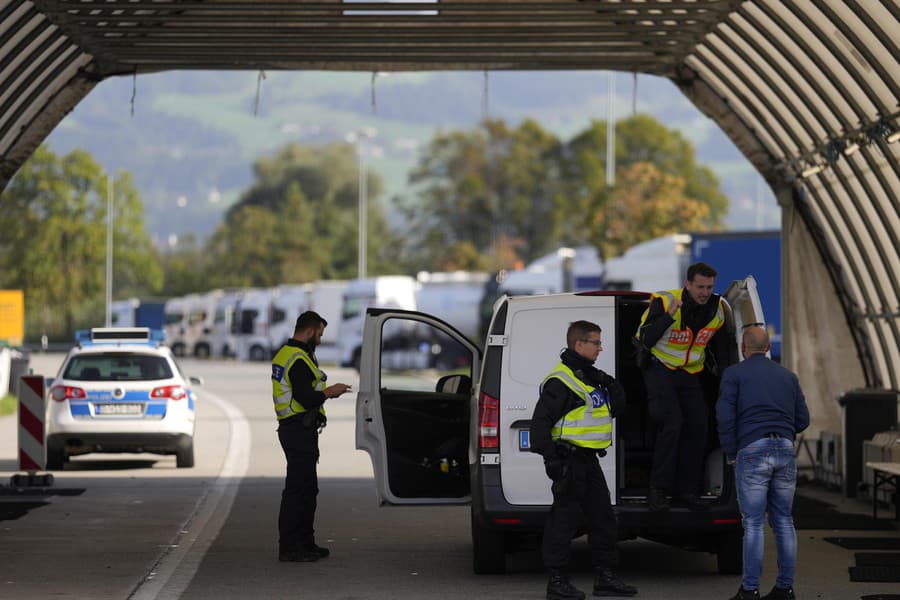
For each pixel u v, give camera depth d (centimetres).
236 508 2734
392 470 2130
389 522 2566
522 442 1847
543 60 2994
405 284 10181
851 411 2962
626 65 3055
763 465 1700
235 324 13338
